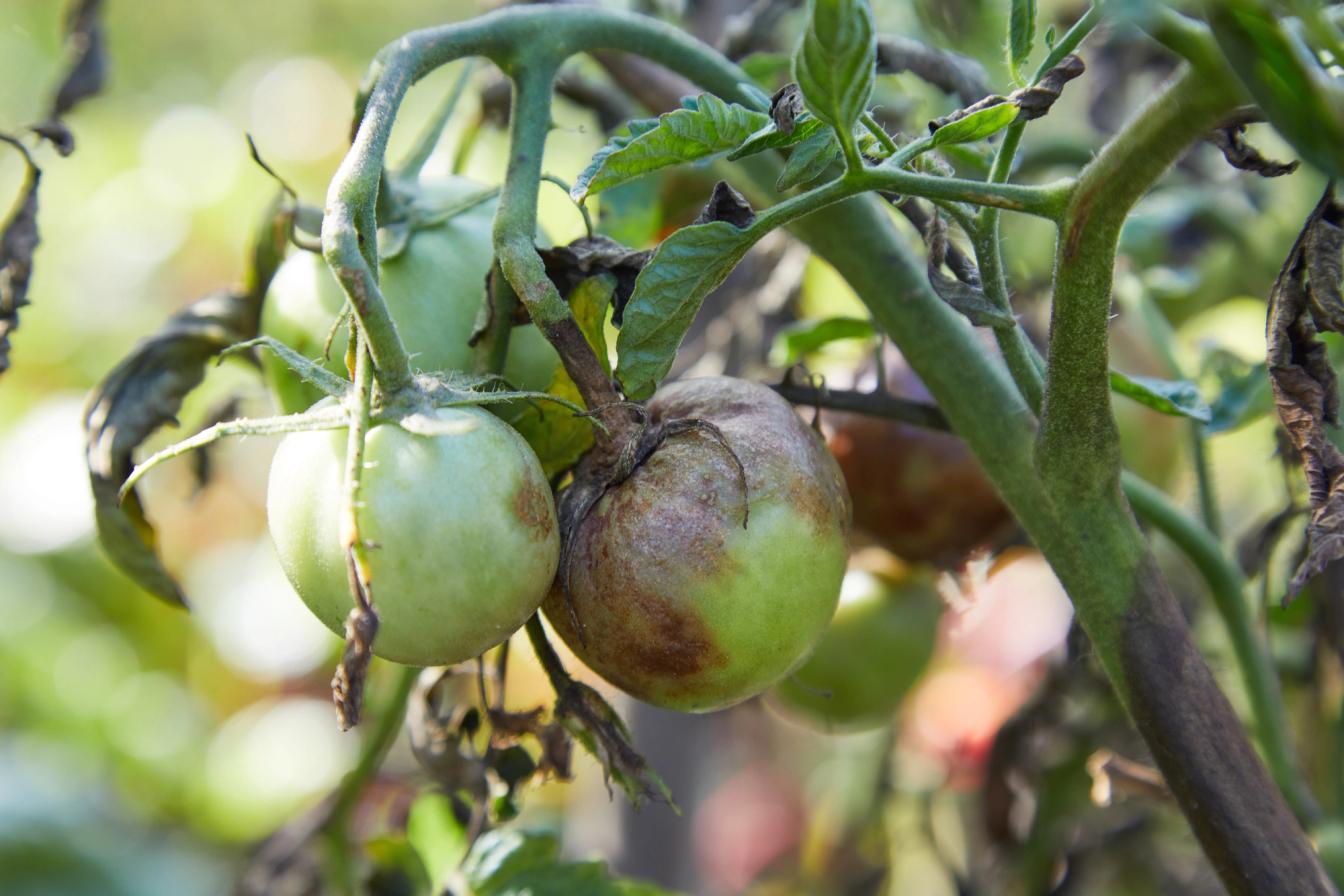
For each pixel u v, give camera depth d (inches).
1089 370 17.2
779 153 21.2
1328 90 15.0
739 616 17.9
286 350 17.4
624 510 18.0
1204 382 24.5
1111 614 18.0
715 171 23.0
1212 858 17.8
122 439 21.6
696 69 19.6
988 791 26.8
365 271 16.7
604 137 25.1
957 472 22.6
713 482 18.0
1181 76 15.8
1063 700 26.2
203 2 72.8
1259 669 22.1
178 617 51.9
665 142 17.4
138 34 71.3
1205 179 27.9
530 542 17.2
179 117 67.4
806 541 18.1
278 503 17.3
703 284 17.4
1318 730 25.1
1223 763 17.8
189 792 46.6
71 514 53.1
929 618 24.7
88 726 47.9
